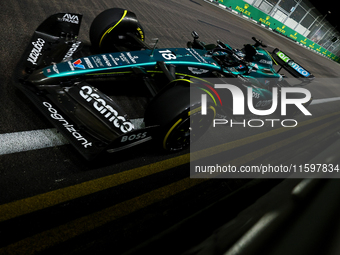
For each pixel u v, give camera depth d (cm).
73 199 198
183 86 252
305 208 61
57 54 284
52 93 233
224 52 389
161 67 289
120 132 233
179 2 1198
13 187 187
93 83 341
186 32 827
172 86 254
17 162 205
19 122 238
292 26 2781
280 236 54
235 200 90
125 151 226
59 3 541
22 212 175
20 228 167
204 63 347
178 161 293
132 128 241
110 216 197
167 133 244
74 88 247
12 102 254
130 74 288
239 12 2175
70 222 182
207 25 1095
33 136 232
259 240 53
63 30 306
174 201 235
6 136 221
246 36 1405
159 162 276
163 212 217
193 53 358
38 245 163
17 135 226
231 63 390
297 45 2647
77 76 252
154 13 839
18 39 358
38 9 473
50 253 161
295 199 64
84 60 265
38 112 258
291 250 50
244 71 409
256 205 68
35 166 209
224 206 86
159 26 746
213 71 362
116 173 237
